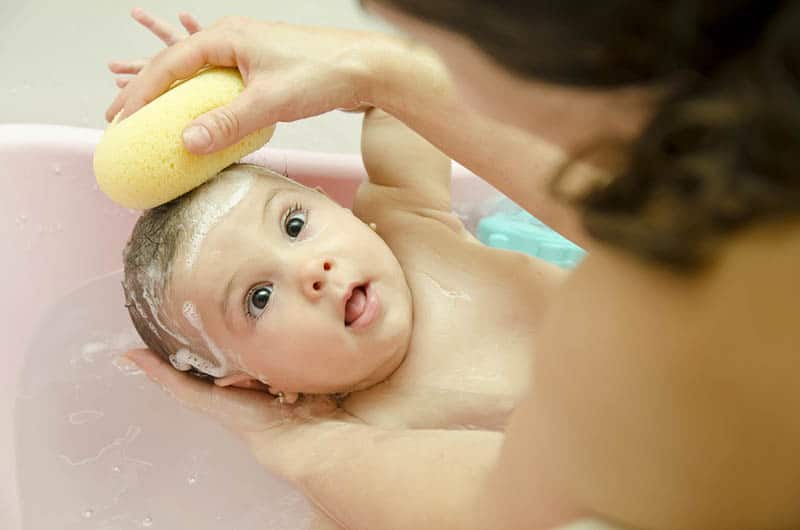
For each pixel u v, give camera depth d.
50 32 1.48
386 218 1.00
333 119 1.42
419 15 0.28
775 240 0.28
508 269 0.93
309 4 1.53
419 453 0.68
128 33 1.48
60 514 0.89
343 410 0.92
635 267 0.31
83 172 1.05
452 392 0.88
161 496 0.93
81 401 0.99
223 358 0.90
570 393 0.37
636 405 0.34
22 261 1.01
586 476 0.38
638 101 0.27
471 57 0.29
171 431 0.98
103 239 1.07
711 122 0.25
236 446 0.96
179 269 0.87
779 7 0.24
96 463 0.94
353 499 0.69
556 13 0.25
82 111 1.36
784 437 0.33
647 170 0.27
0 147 1.00
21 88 1.39
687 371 0.32
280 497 0.92
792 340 0.30
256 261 0.86
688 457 0.34
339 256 0.87
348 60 0.81
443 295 0.93
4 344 0.96
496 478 0.48
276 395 0.92
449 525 0.55
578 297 0.36
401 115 0.83
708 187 0.26
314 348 0.86
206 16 1.51
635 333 0.33
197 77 0.81
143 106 0.81
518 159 0.77
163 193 0.81
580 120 0.30
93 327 1.04
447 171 1.04
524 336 0.89
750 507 0.35
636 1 0.25
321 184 1.10
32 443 0.93
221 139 0.78
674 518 0.36
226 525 0.91
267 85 0.79
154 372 0.95
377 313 0.87
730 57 0.25
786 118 0.23
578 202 0.30
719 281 0.30
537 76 0.28
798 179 0.25
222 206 0.87
